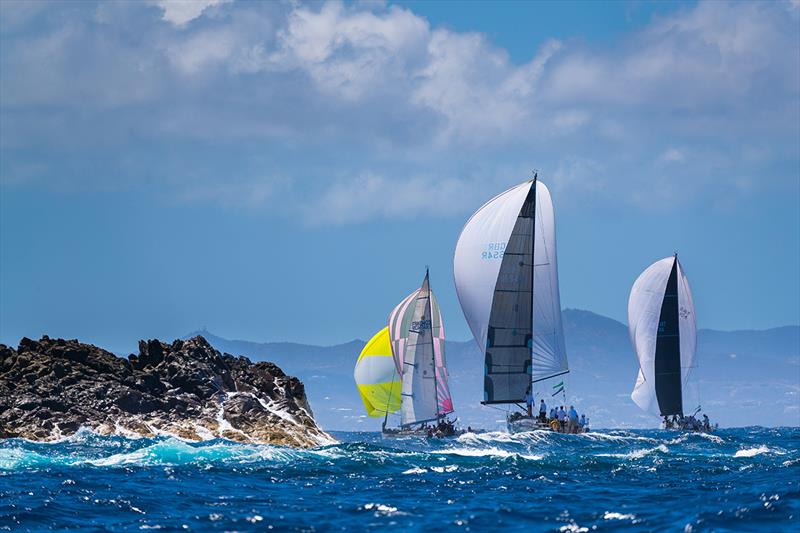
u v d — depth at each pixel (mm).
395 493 130375
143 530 102125
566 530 103875
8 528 102250
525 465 165000
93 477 138750
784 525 103062
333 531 102812
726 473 156375
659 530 102750
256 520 107938
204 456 163250
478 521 108375
